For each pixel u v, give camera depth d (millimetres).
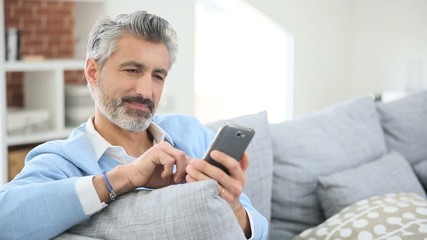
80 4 4199
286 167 2443
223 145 1382
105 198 1397
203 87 6355
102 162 1701
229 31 5922
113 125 1753
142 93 1632
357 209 2182
